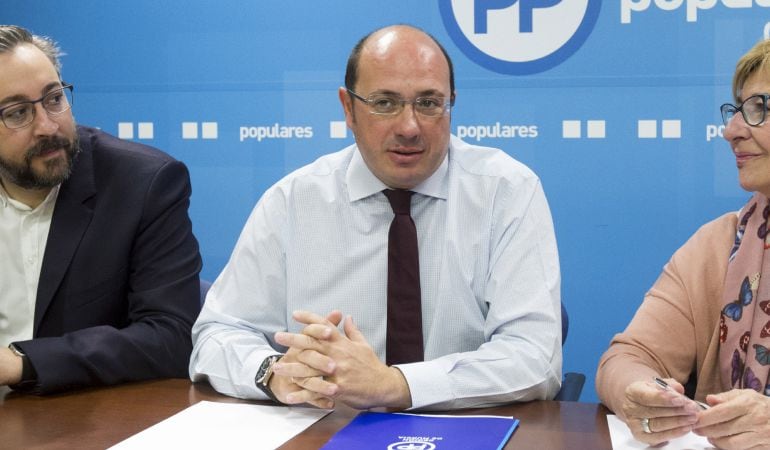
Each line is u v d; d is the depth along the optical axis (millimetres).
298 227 1932
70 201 2039
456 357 1609
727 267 1741
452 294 1867
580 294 2998
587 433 1393
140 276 2029
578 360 3021
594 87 2920
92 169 2076
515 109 2980
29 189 2010
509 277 1805
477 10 2973
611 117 2920
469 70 2996
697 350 1757
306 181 1953
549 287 1780
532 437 1370
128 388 1737
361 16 3059
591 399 3014
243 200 3201
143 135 3236
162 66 3203
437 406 1542
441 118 1758
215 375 1696
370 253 1899
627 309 2969
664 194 2906
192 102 3199
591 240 2971
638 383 1342
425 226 1897
